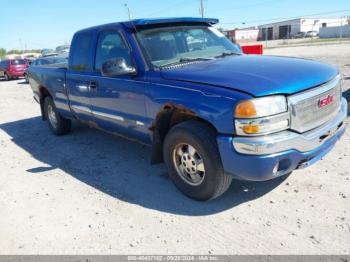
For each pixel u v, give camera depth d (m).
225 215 3.65
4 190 4.71
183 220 3.64
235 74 3.60
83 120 5.90
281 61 4.07
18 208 4.17
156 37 4.51
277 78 3.43
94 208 4.03
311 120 3.50
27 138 7.29
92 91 5.18
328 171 4.35
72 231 3.60
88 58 5.30
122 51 4.56
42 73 6.80
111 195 4.31
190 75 3.78
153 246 3.26
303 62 4.06
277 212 3.61
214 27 5.32
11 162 5.84
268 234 3.28
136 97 4.33
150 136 4.37
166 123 4.21
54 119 7.06
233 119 3.30
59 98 6.35
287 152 3.29
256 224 3.45
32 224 3.80
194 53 4.64
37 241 3.48
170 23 4.77
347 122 6.13
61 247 3.36
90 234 3.53
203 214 3.71
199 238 3.32
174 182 4.16
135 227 3.59
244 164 3.31
